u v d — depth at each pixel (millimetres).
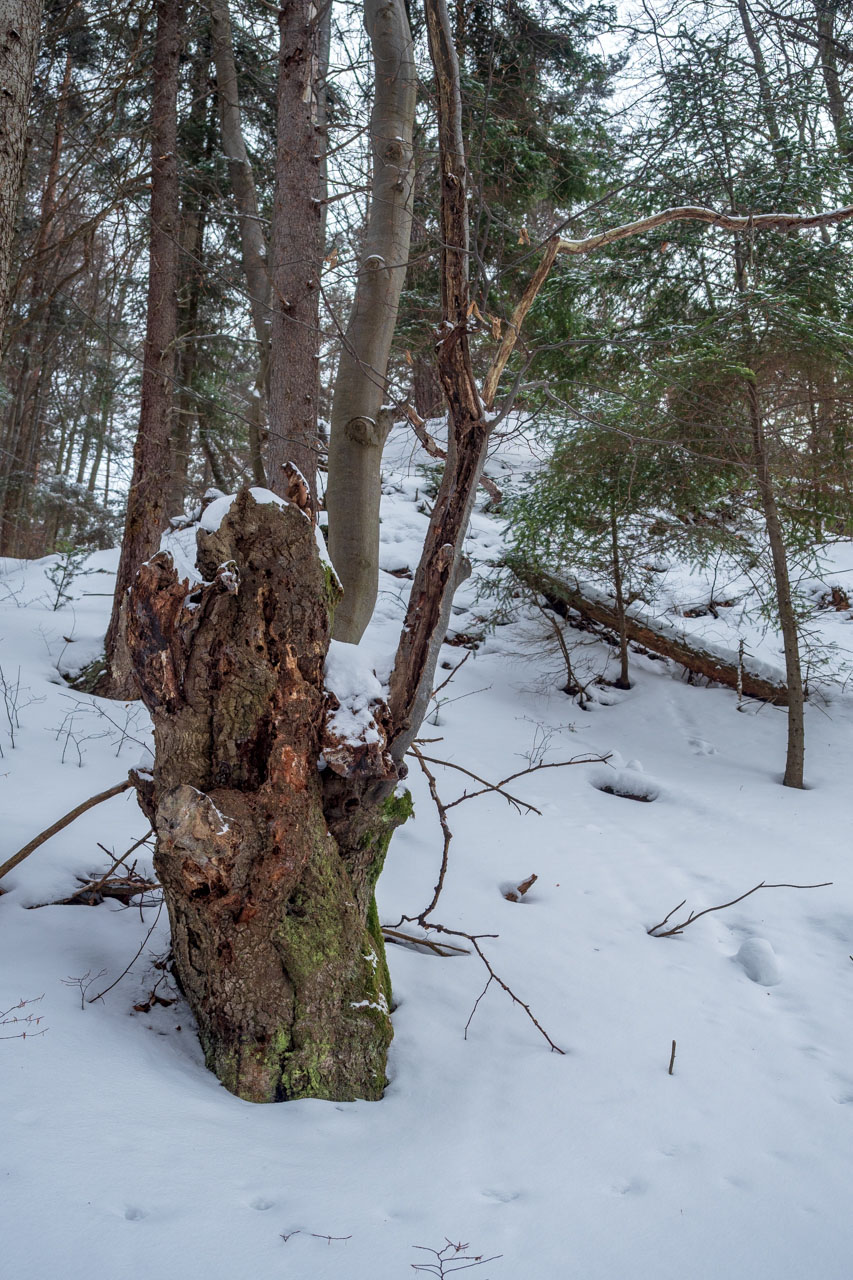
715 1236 2279
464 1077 3057
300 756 2754
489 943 4164
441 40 3045
